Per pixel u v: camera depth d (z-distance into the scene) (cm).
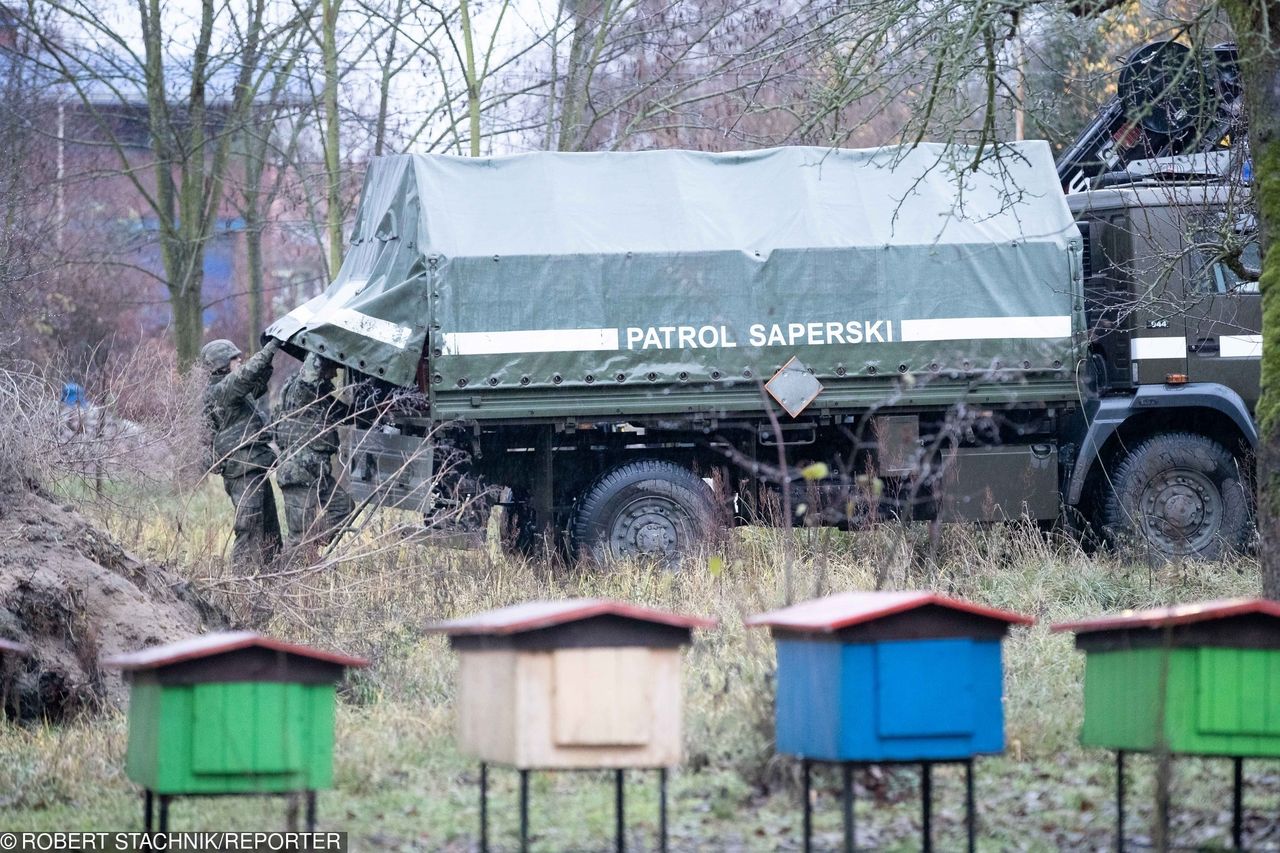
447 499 2614
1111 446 2831
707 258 2656
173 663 1062
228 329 6762
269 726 1082
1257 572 2542
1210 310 2752
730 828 1286
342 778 1476
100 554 2067
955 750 1080
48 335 4803
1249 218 2572
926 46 2123
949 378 2700
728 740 1511
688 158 2762
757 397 2661
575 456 2817
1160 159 2770
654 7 4444
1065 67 2961
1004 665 1852
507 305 2614
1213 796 1362
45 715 1814
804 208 2716
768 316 2667
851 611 1077
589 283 2631
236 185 5238
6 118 4609
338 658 1102
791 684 1142
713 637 2011
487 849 1159
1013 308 2717
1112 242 2792
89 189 6059
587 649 1045
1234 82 2489
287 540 2533
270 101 5072
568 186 2705
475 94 4066
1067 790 1396
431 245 2606
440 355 2594
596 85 4812
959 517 2719
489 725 1088
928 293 2698
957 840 1238
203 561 2302
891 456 2692
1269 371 1702
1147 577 2481
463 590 2398
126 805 1421
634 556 2683
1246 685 1099
